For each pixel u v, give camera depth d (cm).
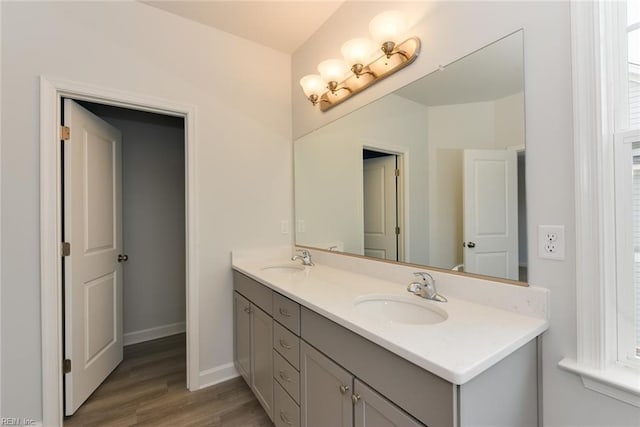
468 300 120
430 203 137
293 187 245
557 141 96
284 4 187
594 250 88
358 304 126
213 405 183
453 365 70
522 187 105
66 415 171
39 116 155
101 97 172
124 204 278
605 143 88
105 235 214
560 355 95
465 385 71
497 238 112
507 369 86
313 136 220
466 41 121
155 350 262
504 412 85
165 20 193
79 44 166
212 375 208
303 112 232
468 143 121
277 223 238
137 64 183
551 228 97
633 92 88
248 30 213
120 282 236
